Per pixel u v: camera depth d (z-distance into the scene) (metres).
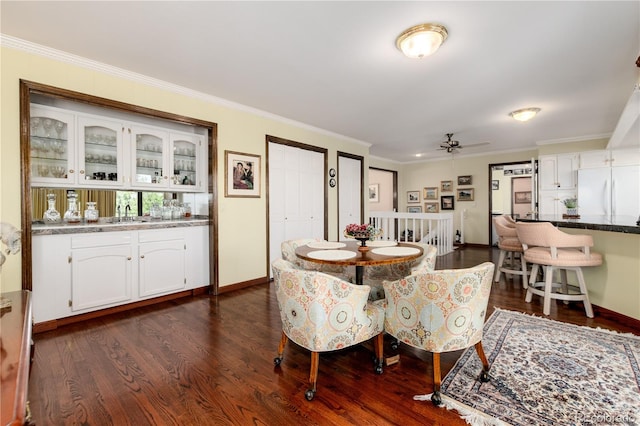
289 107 3.88
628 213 4.71
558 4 1.85
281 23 2.07
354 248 2.53
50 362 2.00
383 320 1.91
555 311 2.93
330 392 1.70
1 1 1.81
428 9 1.90
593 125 4.70
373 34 2.19
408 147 6.54
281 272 1.76
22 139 2.32
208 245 3.67
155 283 3.21
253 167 4.00
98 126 2.99
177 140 3.59
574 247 2.87
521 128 4.89
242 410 1.55
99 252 2.80
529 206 8.40
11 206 2.29
